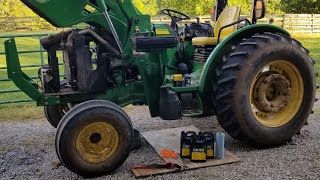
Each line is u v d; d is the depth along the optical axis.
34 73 11.69
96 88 4.73
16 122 6.93
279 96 5.09
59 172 4.42
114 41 4.82
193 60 5.96
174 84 4.87
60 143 4.01
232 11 5.88
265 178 4.06
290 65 4.97
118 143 4.22
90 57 4.70
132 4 4.92
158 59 4.91
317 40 21.92
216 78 4.89
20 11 32.12
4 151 5.24
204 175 4.17
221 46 4.86
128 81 4.93
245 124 4.74
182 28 6.88
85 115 4.05
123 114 4.26
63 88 4.84
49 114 5.74
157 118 6.79
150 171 4.24
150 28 4.91
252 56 4.68
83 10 4.59
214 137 4.62
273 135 4.89
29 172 4.45
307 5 31.36
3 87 10.13
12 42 4.51
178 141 5.26
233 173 4.21
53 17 4.45
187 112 4.89
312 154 4.71
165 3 29.30
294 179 4.03
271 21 5.46
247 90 4.70
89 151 4.14
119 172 4.33
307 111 5.12
